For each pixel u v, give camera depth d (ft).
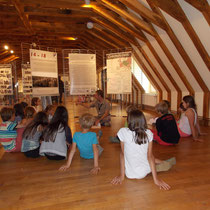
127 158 6.53
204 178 6.77
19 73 54.65
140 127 6.12
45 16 18.98
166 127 10.20
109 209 5.13
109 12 15.58
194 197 5.62
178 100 18.21
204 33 11.00
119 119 18.81
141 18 14.84
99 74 47.24
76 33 24.73
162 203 5.36
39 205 5.35
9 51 34.37
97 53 30.35
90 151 8.25
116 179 6.55
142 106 26.53
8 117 9.29
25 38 26.07
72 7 14.79
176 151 9.49
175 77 17.17
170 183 6.42
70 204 5.37
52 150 7.87
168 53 15.05
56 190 6.09
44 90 15.67
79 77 17.76
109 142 11.14
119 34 18.21
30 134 8.66
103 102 15.19
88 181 6.64
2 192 6.03
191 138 11.69
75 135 7.84
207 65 12.30
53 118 8.30
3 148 10.21
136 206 5.24
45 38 25.93
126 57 17.69
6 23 19.04
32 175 7.14
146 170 6.49
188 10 10.80
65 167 7.55
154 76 20.66
